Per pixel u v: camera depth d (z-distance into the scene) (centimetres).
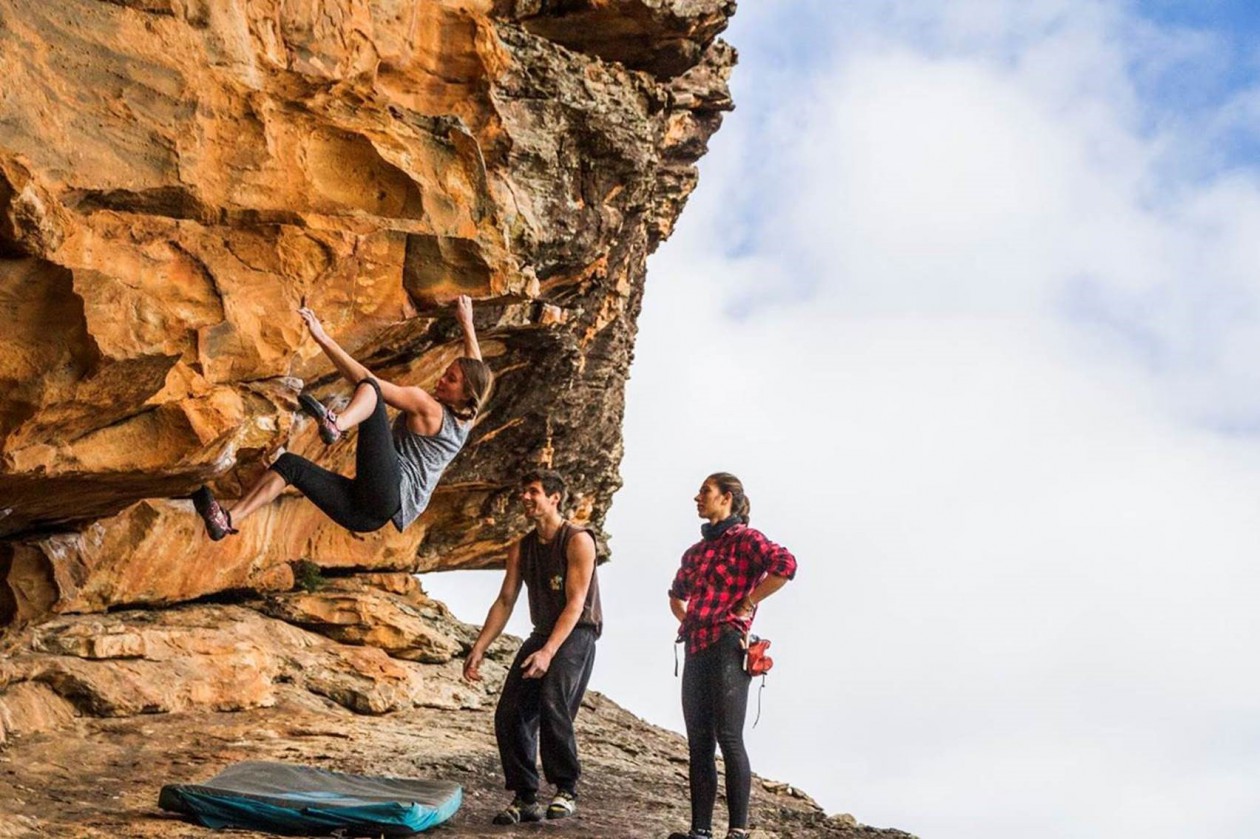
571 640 838
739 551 786
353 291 845
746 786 771
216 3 762
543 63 1082
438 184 882
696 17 1157
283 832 723
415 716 1163
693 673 789
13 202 607
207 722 983
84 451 711
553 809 837
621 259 1310
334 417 629
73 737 884
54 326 640
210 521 629
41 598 961
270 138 780
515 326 1146
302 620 1243
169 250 734
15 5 666
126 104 711
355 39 878
